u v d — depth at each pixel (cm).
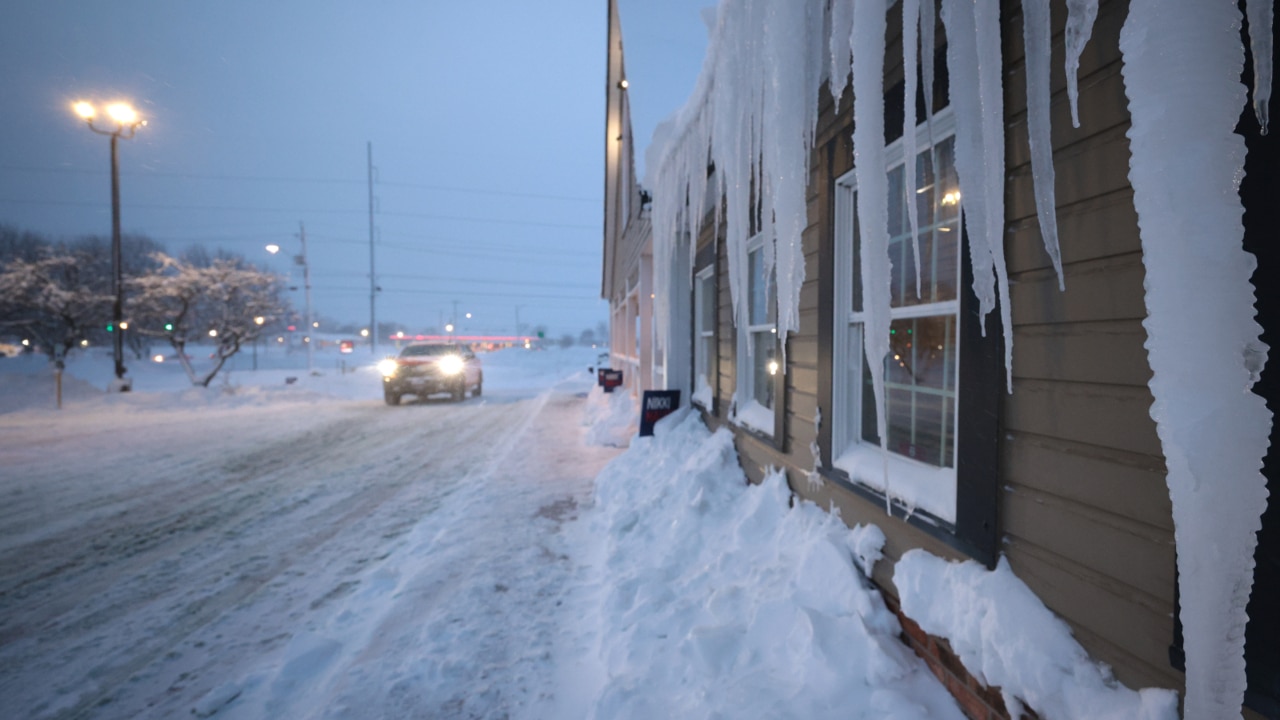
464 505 492
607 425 809
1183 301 87
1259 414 85
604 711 199
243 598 326
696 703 193
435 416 1188
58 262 2203
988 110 135
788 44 212
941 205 218
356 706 217
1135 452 128
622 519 390
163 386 2270
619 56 895
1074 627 144
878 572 229
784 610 227
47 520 478
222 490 577
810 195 307
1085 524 141
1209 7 86
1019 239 164
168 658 265
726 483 393
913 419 236
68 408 1341
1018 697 152
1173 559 119
